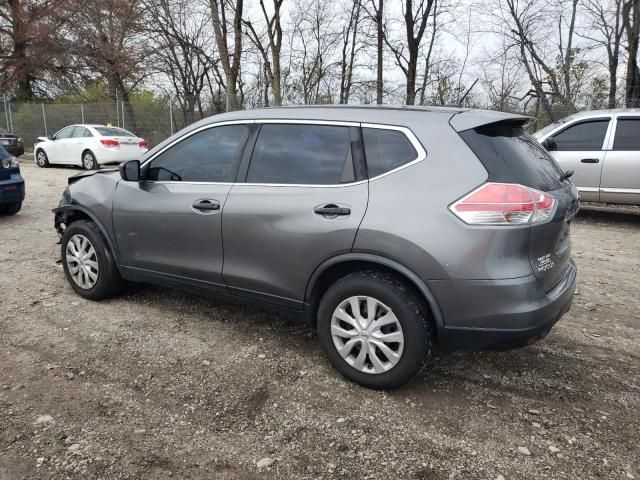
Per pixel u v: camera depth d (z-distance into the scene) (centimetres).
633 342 395
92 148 1581
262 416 293
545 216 288
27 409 295
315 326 348
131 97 2888
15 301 457
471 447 268
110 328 404
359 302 314
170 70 2683
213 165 380
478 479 245
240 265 358
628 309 464
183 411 297
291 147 346
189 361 354
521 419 293
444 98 1938
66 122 2219
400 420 290
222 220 360
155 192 402
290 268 335
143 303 458
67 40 2603
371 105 345
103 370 340
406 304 296
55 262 579
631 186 836
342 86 2522
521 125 344
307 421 289
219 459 258
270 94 2272
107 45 2438
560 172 346
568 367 354
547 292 298
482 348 291
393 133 313
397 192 300
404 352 300
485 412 300
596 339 399
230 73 2198
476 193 281
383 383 311
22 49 2633
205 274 377
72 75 2780
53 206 937
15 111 2428
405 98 1984
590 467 254
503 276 277
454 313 287
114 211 425
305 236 324
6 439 269
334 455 262
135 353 364
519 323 279
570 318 441
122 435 274
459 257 280
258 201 346
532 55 2080
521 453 264
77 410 296
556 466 254
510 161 296
